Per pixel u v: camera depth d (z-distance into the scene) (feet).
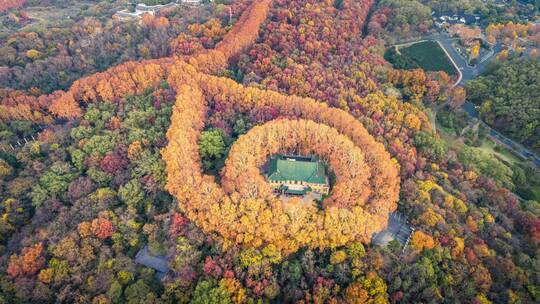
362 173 577.43
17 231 591.37
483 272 511.40
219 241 513.86
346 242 515.50
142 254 553.64
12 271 502.38
